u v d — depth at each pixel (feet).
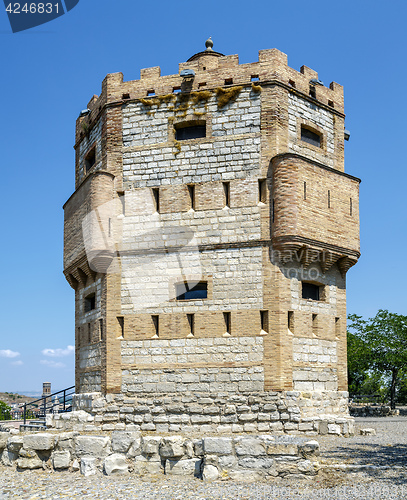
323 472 53.16
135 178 95.35
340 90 106.22
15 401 378.94
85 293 102.53
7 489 51.31
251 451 52.31
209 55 105.40
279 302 86.17
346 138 107.76
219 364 86.38
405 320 164.25
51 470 58.23
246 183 90.68
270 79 92.63
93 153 106.93
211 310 88.22
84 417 87.30
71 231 105.40
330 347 93.56
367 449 67.15
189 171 93.30
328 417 83.35
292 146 93.71
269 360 84.89
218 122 93.66
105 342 90.22
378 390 193.77
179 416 85.76
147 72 99.35
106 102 99.40
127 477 54.44
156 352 88.48
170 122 95.71
